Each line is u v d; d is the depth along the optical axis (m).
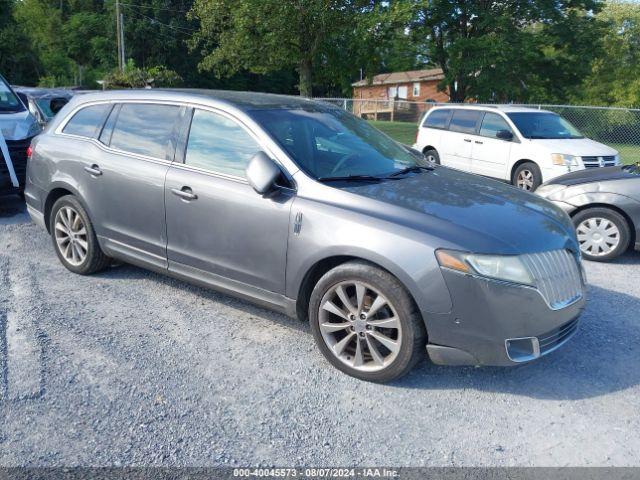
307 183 3.84
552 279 3.50
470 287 3.29
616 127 15.23
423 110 17.03
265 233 3.90
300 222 3.73
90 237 5.09
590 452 3.03
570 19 27.00
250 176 3.76
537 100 29.97
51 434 3.02
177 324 4.38
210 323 4.42
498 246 3.37
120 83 33.53
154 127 4.64
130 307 4.66
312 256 3.69
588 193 6.53
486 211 3.75
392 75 58.97
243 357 3.92
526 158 10.95
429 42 28.89
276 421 3.21
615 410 3.43
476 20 26.88
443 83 27.64
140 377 3.61
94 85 57.06
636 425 3.29
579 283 3.74
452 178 4.43
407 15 22.58
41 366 3.67
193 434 3.07
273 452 2.95
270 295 3.99
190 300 4.84
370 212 3.60
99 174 4.85
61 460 2.83
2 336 4.06
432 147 12.93
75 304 4.67
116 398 3.37
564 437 3.16
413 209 3.61
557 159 10.47
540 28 31.77
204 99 4.43
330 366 3.84
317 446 3.01
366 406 3.39
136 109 4.82
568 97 31.72
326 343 3.76
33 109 11.25
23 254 5.93
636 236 6.34
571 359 4.05
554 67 28.62
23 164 7.85
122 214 4.75
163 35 51.41
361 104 18.30
